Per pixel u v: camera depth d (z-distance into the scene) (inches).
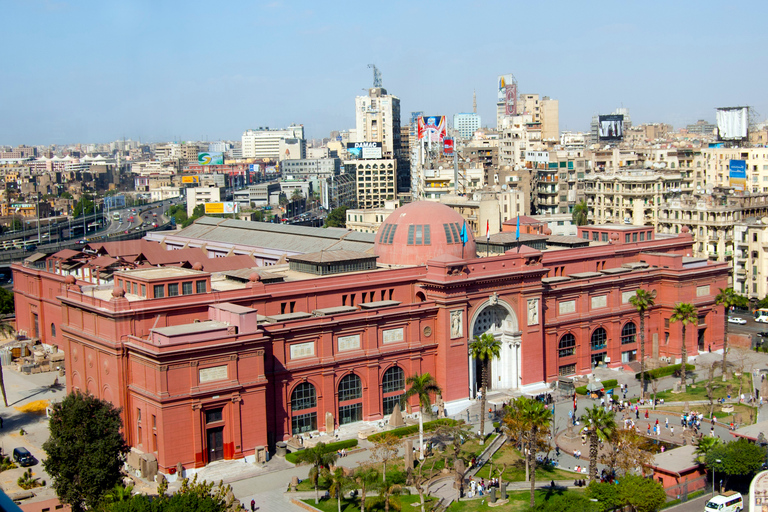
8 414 4756.4
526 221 6599.4
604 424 3432.6
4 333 6594.5
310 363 4360.2
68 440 3321.9
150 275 4347.9
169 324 4141.2
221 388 3892.7
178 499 2923.2
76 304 4352.9
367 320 4537.4
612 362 5772.6
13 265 6924.2
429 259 4923.7
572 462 4020.7
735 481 3617.1
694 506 3376.0
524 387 5177.2
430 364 4835.1
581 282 5565.9
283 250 7568.9
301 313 4409.5
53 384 5349.4
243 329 3998.5
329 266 4849.9
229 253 7332.7
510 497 3577.8
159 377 3735.2
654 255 6127.0
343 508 3467.0
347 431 4448.8
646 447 3946.9
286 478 3848.4
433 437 4357.8
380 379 4626.0
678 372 5605.3
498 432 4466.0
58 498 3388.3
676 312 5536.4
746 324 7076.8
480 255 5718.5
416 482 3432.6
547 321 5388.8
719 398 4987.7
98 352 4185.5
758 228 7578.7
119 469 3501.5
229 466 3914.9
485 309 5098.4
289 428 4311.0
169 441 3767.2
